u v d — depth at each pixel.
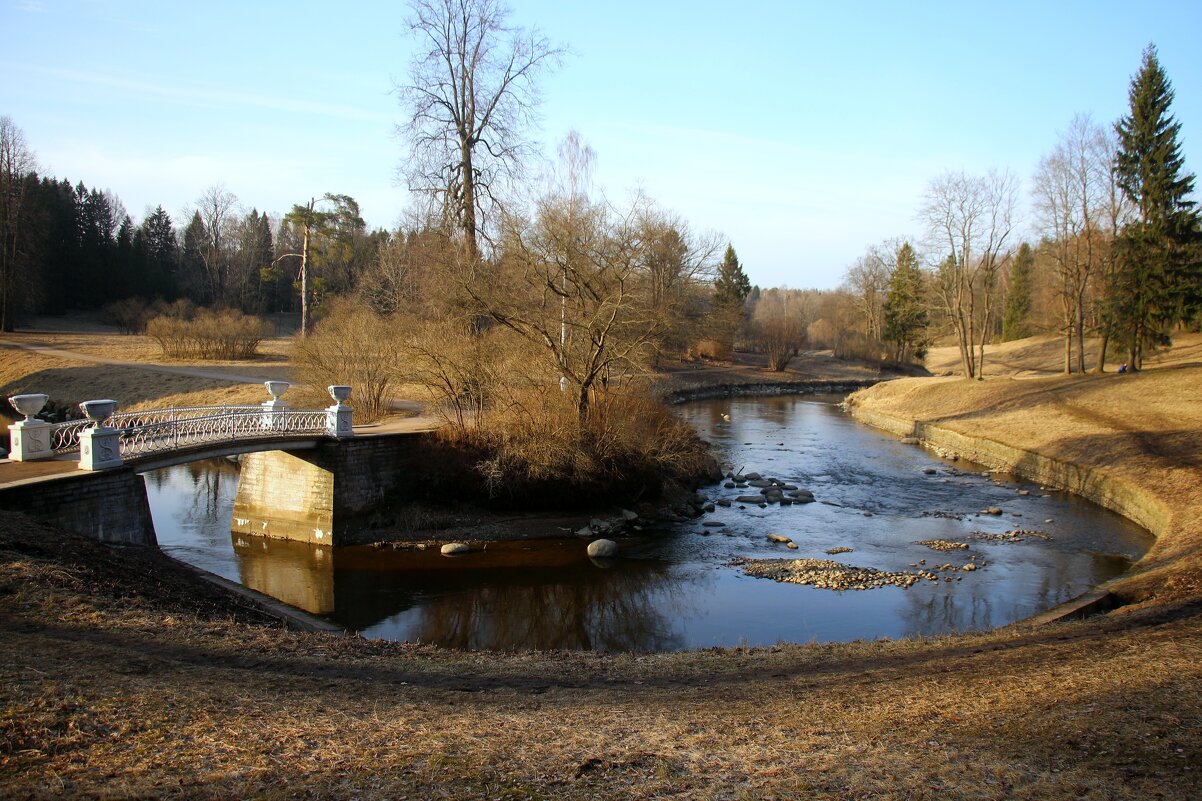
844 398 68.06
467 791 5.94
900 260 84.00
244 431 21.16
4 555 11.29
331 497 21.72
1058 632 11.60
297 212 50.19
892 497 27.81
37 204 65.62
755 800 5.91
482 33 31.91
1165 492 22.88
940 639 12.12
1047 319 64.12
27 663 7.86
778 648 12.22
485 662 10.65
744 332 93.81
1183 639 10.07
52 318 74.94
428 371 25.86
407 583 18.41
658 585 18.09
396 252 48.03
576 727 7.55
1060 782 6.13
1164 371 40.56
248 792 5.71
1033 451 32.22
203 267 87.94
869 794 6.03
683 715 8.05
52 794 5.35
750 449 38.91
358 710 7.79
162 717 6.96
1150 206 44.19
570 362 25.16
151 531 16.97
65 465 16.36
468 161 32.22
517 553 20.72
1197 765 6.28
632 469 25.06
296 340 34.94
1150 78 44.19
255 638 10.39
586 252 24.58
